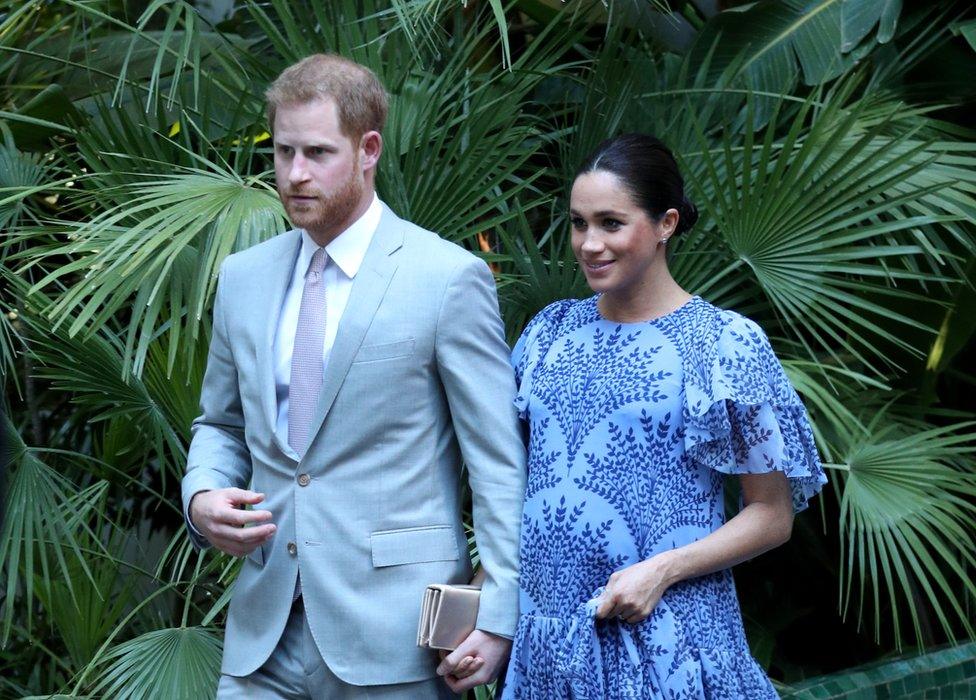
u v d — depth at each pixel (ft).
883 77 55.06
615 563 26.30
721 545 26.20
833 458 44.75
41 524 41.93
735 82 54.44
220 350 29.86
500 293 41.63
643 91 49.52
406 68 43.32
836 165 41.45
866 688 43.65
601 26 62.44
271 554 27.86
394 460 27.50
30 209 49.44
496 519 27.43
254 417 28.37
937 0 55.77
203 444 29.89
